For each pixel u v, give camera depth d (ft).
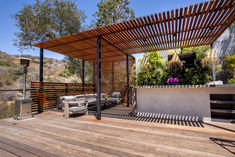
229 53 24.64
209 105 11.71
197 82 16.81
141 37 15.10
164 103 13.48
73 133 9.46
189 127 10.23
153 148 6.86
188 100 12.50
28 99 14.78
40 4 30.04
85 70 40.52
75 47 18.93
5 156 6.40
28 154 6.54
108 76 29.45
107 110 19.25
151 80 18.39
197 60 18.26
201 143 7.33
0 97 45.24
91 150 6.79
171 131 9.43
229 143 7.28
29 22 29.04
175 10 10.11
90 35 14.53
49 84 19.99
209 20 11.53
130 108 20.83
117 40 16.12
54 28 31.37
